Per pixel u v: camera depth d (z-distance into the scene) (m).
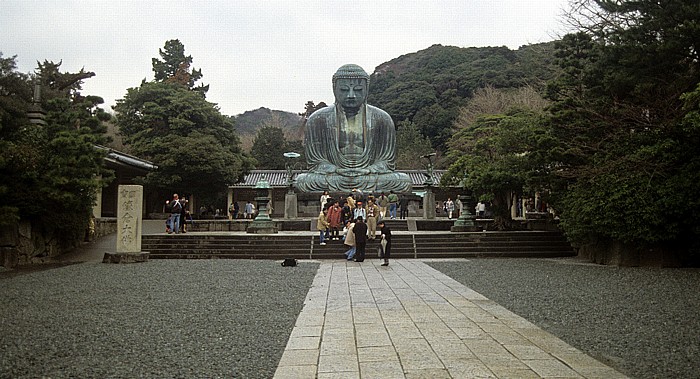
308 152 36.31
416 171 48.66
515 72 67.25
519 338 7.98
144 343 7.91
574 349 7.38
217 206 50.19
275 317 9.69
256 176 49.53
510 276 15.29
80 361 7.03
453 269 17.09
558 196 21.64
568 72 20.89
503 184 25.03
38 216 19.69
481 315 9.70
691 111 15.49
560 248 22.22
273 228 25.34
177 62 58.34
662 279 14.62
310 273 16.09
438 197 46.31
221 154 40.59
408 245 22.08
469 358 6.91
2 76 23.56
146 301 11.34
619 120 18.88
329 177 34.84
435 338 7.98
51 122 21.19
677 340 8.03
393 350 7.31
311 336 8.16
